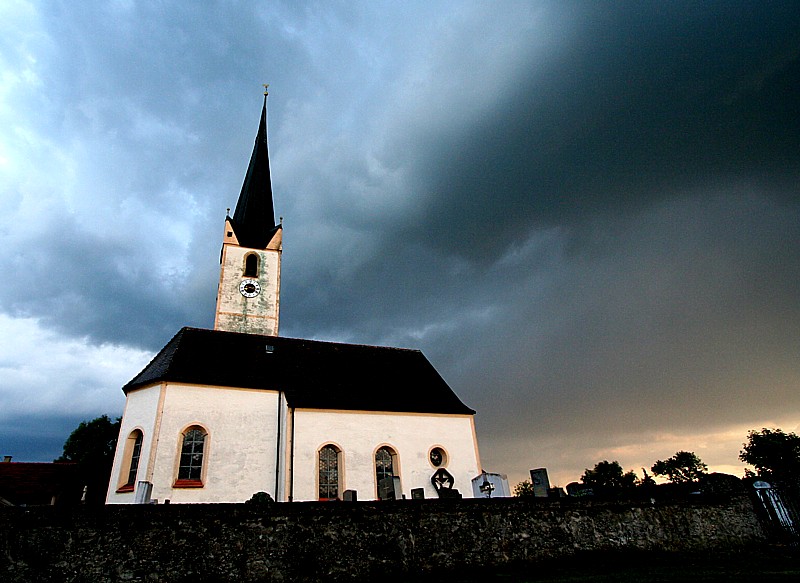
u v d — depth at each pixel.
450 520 13.29
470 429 28.00
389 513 12.75
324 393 26.30
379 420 25.84
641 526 15.42
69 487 31.38
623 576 11.70
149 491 18.92
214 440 22.17
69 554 9.88
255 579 10.87
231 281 37.66
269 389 24.53
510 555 13.43
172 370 23.17
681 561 14.10
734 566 12.87
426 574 12.35
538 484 17.94
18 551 9.57
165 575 10.29
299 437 23.66
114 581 9.92
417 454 25.84
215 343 27.77
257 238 43.16
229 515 11.26
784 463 54.66
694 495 16.83
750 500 17.55
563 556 13.96
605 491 18.28
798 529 16.73
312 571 11.42
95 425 45.31
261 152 50.38
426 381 31.86
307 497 22.48
